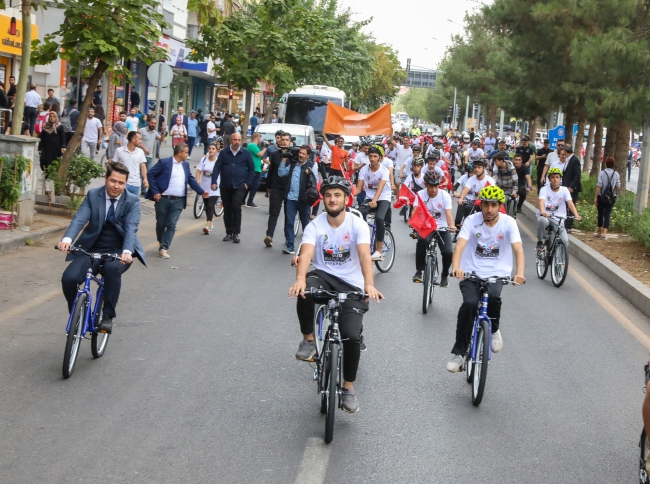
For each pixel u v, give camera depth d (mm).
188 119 37250
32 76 30406
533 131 49156
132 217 7711
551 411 7039
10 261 11984
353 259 6641
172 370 7512
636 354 9289
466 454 5914
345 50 49750
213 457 5562
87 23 15391
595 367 8594
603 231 18750
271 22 29641
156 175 13430
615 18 20953
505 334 9914
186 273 12336
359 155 22453
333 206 6488
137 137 15594
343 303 6395
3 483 4961
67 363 6973
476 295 7496
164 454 5562
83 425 6008
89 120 24594
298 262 6566
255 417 6406
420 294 12117
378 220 13438
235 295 10984
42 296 10000
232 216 15859
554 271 13680
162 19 16172
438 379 7797
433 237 11516
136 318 9383
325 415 6543
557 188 14164
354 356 6312
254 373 7570
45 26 29984
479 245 7773
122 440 5766
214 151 18828
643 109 19156
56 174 16047
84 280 7461
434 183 11289
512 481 5480
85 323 7348
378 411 6758
